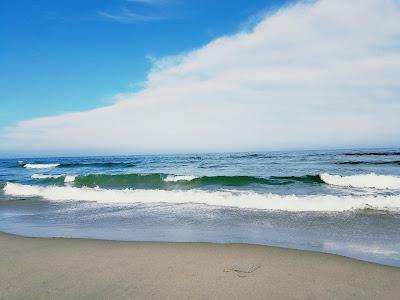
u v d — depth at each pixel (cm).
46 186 1523
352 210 849
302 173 1817
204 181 1526
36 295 359
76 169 2906
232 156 4234
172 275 420
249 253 513
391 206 878
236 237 627
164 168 2577
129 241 601
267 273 425
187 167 2586
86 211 946
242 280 402
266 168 2238
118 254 516
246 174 1845
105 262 475
